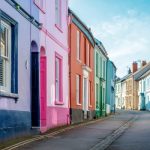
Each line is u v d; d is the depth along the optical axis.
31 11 15.36
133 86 80.25
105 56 41.28
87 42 29.70
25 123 14.50
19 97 13.87
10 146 11.93
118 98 96.94
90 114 30.67
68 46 23.11
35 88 16.17
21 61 14.20
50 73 18.41
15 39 13.54
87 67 27.97
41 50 17.27
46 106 17.28
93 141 14.27
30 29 15.30
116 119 31.12
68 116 22.45
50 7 18.59
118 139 15.27
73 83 24.08
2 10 12.34
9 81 13.38
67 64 22.58
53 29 19.17
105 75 41.62
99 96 36.81
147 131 18.88
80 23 26.02
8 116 12.74
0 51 12.32
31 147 12.18
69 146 12.75
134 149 12.52
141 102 72.94
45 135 15.52
